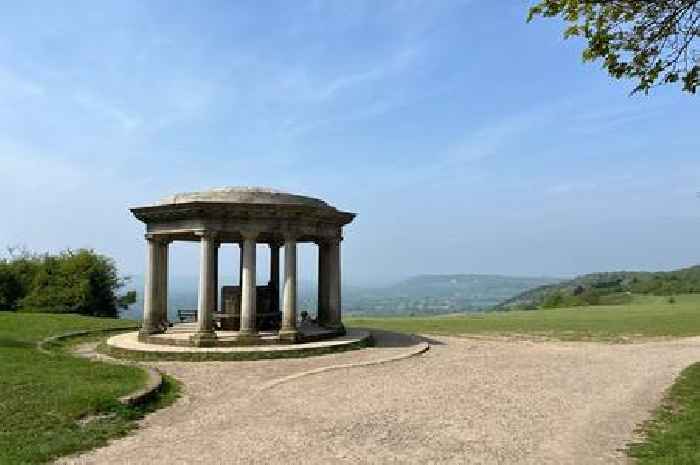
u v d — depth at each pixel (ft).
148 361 92.22
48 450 44.04
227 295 119.65
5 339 112.47
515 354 102.53
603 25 43.70
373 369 83.71
